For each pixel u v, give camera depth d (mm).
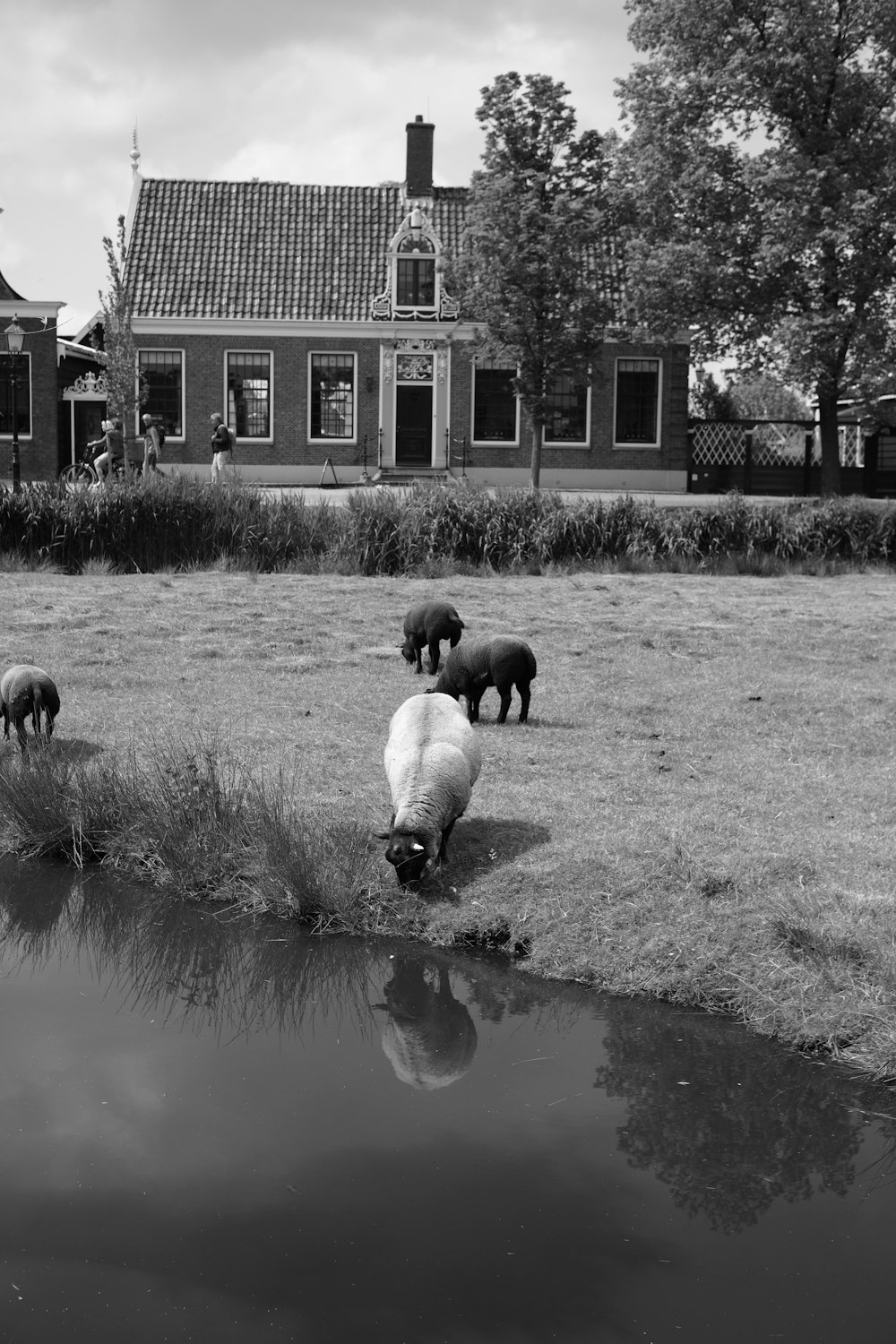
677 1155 4215
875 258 24047
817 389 26094
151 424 26609
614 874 6242
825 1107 4625
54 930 6293
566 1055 4977
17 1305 3275
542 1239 3674
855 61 24812
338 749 8570
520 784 7777
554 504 19375
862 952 5426
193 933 6238
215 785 7215
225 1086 4594
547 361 29516
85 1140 4117
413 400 33812
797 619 14242
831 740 8961
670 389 33688
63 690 10188
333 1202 3803
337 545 18406
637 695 10352
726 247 25281
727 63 24703
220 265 33781
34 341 33062
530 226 28609
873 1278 3572
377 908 6238
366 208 34969
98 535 17781
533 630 13328
